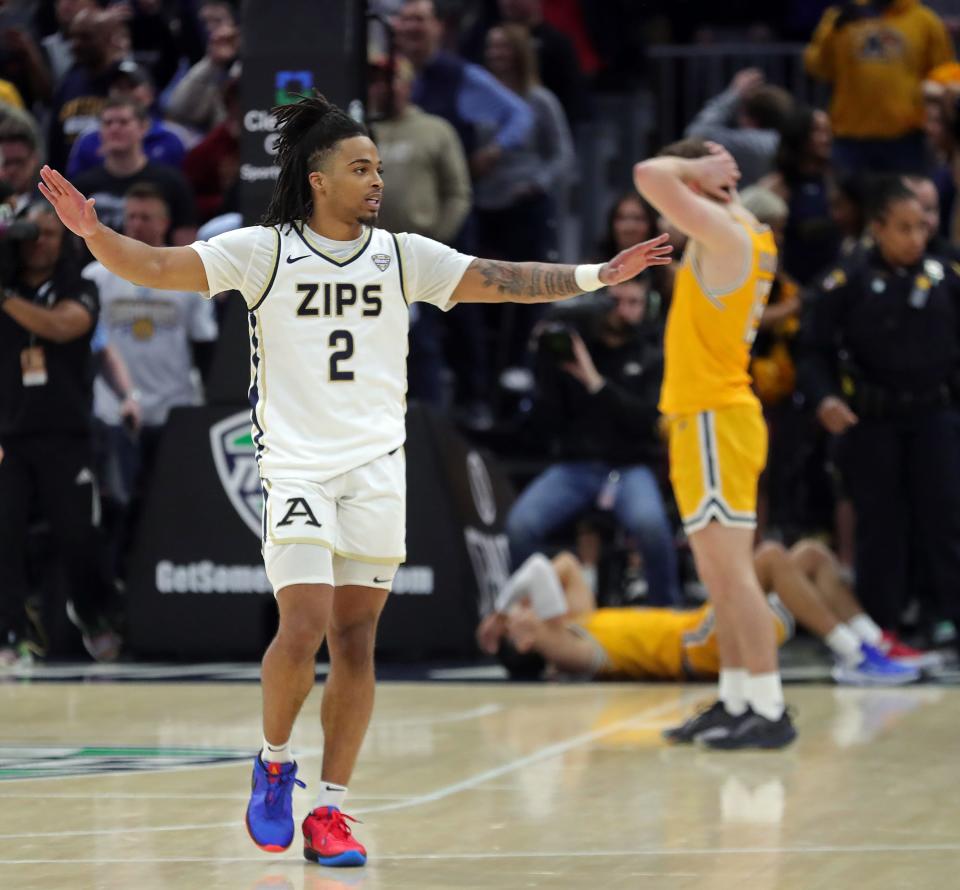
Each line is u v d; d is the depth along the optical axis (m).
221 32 35.56
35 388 25.59
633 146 40.69
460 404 34.56
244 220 25.78
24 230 24.97
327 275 12.44
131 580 26.75
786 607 23.41
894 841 12.65
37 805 14.29
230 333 26.62
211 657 26.59
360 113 25.94
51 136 33.91
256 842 12.17
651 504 26.42
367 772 16.00
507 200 34.53
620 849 12.42
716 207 17.42
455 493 26.75
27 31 36.97
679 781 15.49
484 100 34.44
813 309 25.94
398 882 11.39
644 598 27.70
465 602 26.09
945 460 25.50
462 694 22.16
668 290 27.77
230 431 26.55
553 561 24.42
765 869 11.66
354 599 12.50
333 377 12.37
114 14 33.81
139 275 12.00
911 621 29.73
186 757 16.89
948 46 34.09
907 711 20.30
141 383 29.53
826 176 32.62
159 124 33.53
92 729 18.92
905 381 25.39
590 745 17.75
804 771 16.00
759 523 28.91
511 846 12.57
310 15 25.52
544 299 12.82
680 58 38.50
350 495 12.38
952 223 31.86
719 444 17.70
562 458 27.31
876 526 25.64
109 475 27.77
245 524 26.48
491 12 40.06
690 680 23.48
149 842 12.77
